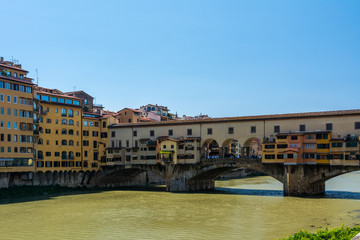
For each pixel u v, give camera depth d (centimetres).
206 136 9019
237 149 15862
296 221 5272
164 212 6147
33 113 8531
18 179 8475
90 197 8056
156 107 15800
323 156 7638
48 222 5403
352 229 3108
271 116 8306
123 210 6366
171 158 9094
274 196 7875
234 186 10519
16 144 8094
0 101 7762
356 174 14938
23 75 8831
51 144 9106
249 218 5538
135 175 11181
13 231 4869
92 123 10169
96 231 4859
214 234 4622
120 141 10138
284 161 7812
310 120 7881
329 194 8112
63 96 9619
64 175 9400
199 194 8481
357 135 7394
